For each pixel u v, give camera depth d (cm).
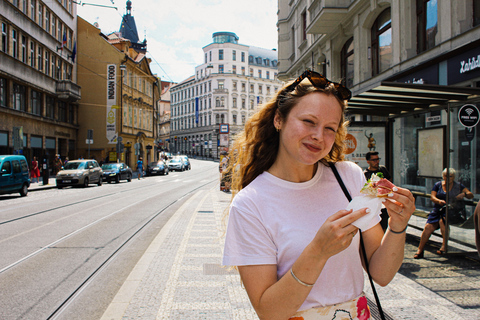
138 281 427
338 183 141
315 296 124
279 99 140
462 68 827
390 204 121
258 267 120
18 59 2266
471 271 468
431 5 994
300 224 125
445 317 328
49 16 2770
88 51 3562
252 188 133
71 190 1831
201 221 845
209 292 391
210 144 8094
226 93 7906
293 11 2278
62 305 377
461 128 558
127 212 1027
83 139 3506
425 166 650
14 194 1644
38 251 593
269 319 113
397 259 129
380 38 1301
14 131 1719
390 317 329
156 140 5356
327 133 126
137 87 4272
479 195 545
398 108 714
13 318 346
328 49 1688
